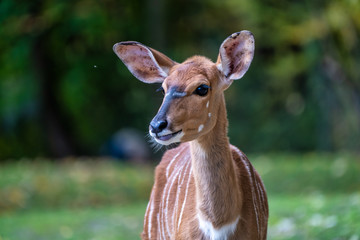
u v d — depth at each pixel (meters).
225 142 4.70
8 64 18.83
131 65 5.17
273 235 8.21
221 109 4.77
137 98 22.56
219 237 4.64
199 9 20.31
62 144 20.72
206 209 4.66
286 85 24.16
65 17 17.69
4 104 19.67
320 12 16.70
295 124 23.72
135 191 14.15
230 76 4.82
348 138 18.62
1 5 16.89
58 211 12.61
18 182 13.57
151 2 18.20
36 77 19.31
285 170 14.24
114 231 10.12
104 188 13.91
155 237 5.55
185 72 4.64
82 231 10.14
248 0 19.12
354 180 13.30
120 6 18.58
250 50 4.73
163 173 5.69
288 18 18.64
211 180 4.62
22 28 17.84
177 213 4.93
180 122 4.48
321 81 19.03
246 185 4.89
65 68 20.02
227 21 20.73
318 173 13.82
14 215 12.11
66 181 13.93
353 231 7.65
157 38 18.30
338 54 16.94
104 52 19.75
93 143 22.61
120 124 23.08
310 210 9.26
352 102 17.53
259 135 24.36
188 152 5.49
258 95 24.59
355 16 16.30
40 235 9.85
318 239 7.70
